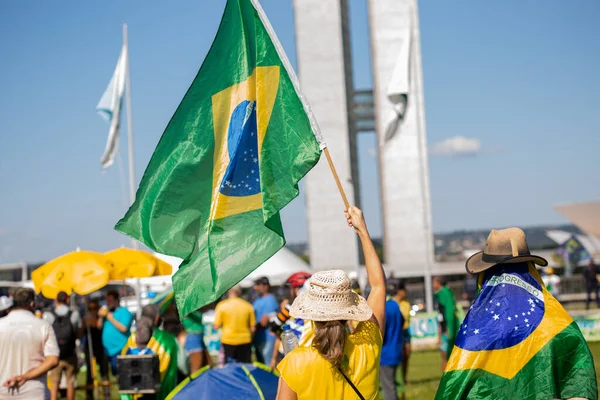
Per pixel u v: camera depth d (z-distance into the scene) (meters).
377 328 4.05
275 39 5.12
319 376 3.84
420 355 21.61
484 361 4.55
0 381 7.76
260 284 14.00
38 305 16.50
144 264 13.88
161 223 5.47
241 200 5.35
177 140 5.52
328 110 49.44
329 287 3.85
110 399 14.87
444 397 4.61
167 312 10.70
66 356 12.84
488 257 4.76
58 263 13.33
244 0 5.37
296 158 5.05
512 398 4.48
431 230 48.28
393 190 48.34
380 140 48.75
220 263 5.26
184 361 10.45
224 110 5.51
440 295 13.42
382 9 49.19
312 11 49.97
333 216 48.97
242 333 13.31
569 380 4.43
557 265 46.16
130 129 25.55
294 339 4.61
